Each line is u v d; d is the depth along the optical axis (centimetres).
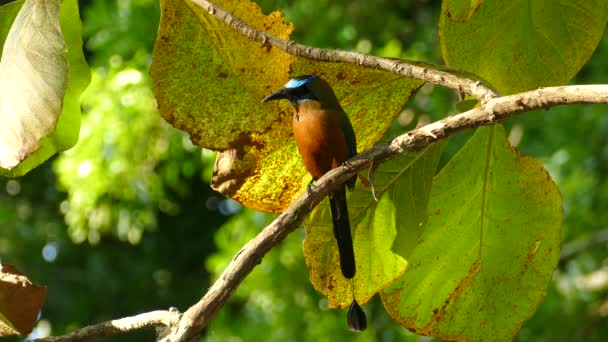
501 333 976
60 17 881
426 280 961
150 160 1995
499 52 970
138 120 1961
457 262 955
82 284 2825
